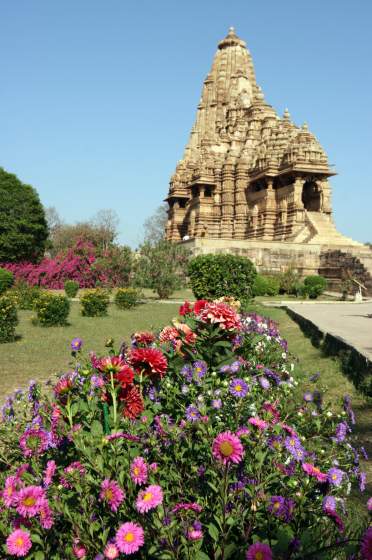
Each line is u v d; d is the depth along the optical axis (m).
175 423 3.59
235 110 59.75
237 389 3.57
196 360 4.58
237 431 3.06
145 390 3.99
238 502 2.87
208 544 2.76
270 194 50.34
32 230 47.84
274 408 3.76
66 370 11.02
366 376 8.57
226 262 22.97
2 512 2.91
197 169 58.16
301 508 2.77
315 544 2.63
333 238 45.31
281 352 6.99
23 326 19.23
